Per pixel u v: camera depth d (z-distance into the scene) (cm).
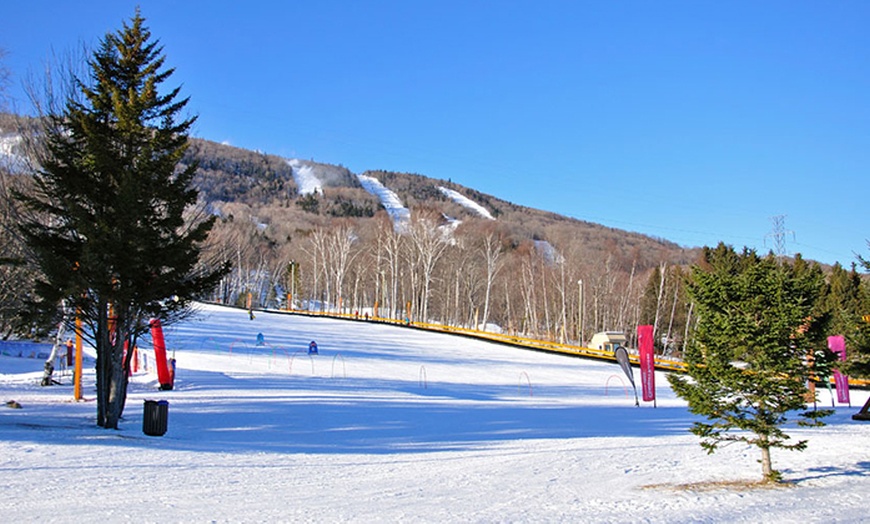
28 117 2077
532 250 10612
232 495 893
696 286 1049
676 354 6450
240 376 2997
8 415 1666
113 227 1531
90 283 1480
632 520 766
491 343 5747
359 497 901
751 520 758
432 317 10600
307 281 11369
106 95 1686
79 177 1578
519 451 1385
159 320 1769
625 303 7806
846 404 2755
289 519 763
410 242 9244
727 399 1069
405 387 3030
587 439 1590
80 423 1606
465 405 2433
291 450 1348
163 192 1608
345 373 3416
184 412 1883
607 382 3775
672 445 1477
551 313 8762
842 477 1038
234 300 10938
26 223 1658
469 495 925
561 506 850
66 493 864
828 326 999
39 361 3278
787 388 984
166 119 1720
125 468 1059
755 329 970
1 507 778
